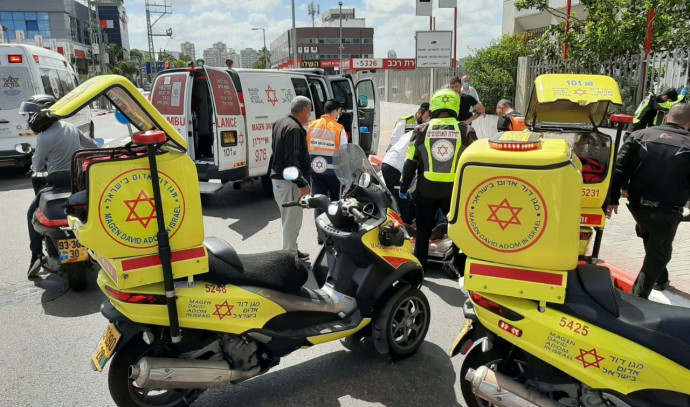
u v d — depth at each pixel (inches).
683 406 91.9
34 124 206.8
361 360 152.3
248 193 384.2
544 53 461.4
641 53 360.2
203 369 114.2
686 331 93.9
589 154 178.9
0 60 423.5
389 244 145.3
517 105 466.9
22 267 230.8
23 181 435.8
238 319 119.7
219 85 313.4
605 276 101.7
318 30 3818.9
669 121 164.4
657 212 162.2
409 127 311.1
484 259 104.1
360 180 144.3
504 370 113.3
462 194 102.9
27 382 141.3
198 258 113.8
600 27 402.9
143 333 116.3
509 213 99.3
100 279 116.0
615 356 94.6
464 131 191.5
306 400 132.4
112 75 107.0
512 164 97.4
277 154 213.8
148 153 104.4
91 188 102.9
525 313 101.3
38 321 178.5
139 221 107.3
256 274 127.4
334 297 148.2
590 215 164.7
